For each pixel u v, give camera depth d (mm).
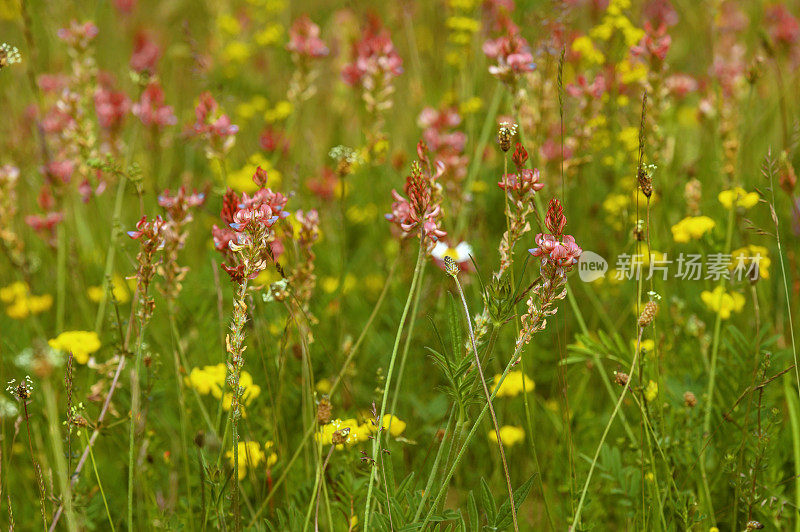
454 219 4703
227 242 2748
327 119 7473
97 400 3391
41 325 5016
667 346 4027
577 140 4691
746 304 4500
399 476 3701
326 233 5586
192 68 5430
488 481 3945
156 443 3604
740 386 3648
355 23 7164
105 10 9062
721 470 3396
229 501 3229
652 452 3098
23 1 5055
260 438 3723
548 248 2529
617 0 5023
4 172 4492
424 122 5301
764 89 6816
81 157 4242
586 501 3156
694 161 5191
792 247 4867
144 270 2939
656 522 3059
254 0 8234
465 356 2643
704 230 3924
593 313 4875
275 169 5750
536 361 4500
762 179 5281
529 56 3762
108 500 3574
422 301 4383
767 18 7801
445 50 6965
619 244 5051
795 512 3391
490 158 5828
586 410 4148
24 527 3678
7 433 3865
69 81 5219
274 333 4199
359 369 4598
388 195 6129
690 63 7227
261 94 7297
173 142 6328
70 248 4824
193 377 3555
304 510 3301
